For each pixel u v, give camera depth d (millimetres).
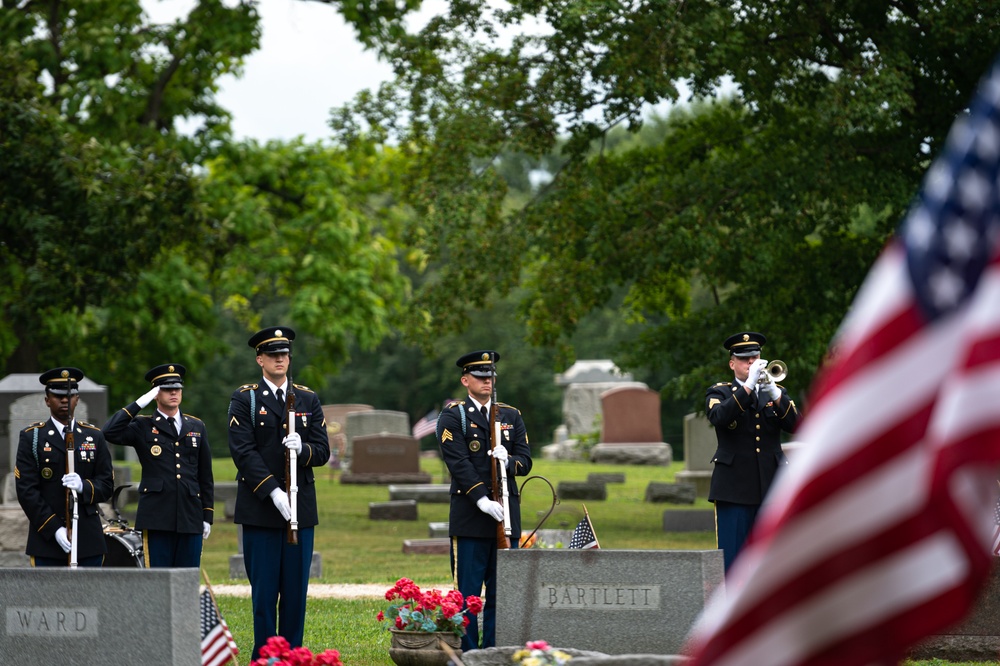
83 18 55375
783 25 38094
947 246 4754
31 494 18109
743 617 4941
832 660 4805
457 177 39750
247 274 57781
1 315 51781
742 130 42562
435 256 41531
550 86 40250
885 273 4867
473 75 40656
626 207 39875
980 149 4750
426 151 46000
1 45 44344
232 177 57875
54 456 18312
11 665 13336
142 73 57250
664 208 39031
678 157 43406
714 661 5000
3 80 40938
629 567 15078
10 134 40219
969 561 4703
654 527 41312
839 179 36688
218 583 27984
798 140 39156
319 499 50469
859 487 4762
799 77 38656
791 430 19125
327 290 58000
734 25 36844
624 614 15055
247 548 16453
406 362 122938
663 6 35031
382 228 68250
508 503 16766
